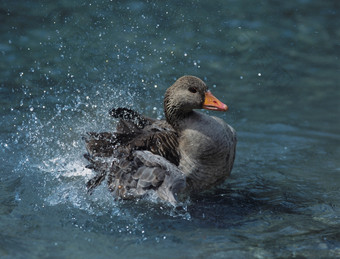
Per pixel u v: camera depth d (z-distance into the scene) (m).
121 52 16.67
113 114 10.54
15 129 12.48
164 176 8.84
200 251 7.77
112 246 7.86
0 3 19.89
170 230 8.48
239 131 13.69
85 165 11.04
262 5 21.55
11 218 8.63
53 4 19.81
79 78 15.00
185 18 19.55
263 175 11.22
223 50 17.97
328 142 13.15
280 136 13.46
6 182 10.12
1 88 14.43
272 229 8.60
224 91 15.78
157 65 16.23
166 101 10.05
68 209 9.09
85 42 17.17
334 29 20.08
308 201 9.86
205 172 9.65
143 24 18.66
